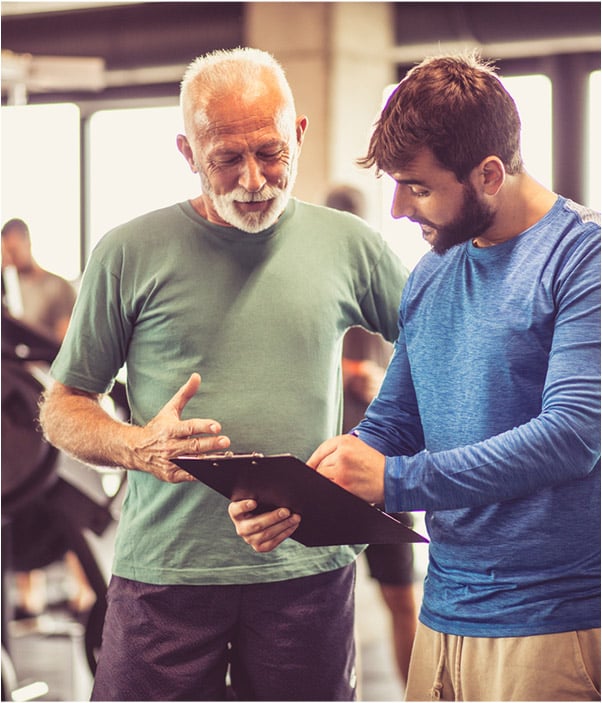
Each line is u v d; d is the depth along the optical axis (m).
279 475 1.83
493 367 1.90
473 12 7.39
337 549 2.38
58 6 8.37
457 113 1.84
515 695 1.88
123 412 3.41
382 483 1.88
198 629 2.32
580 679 1.86
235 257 2.32
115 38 8.23
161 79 8.39
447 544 1.98
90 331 2.38
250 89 2.20
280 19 7.91
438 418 1.99
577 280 1.82
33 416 3.55
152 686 2.33
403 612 3.53
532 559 1.88
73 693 4.17
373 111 7.94
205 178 2.24
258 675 2.36
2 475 3.56
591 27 7.10
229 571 2.30
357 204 3.64
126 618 2.37
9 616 3.87
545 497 1.87
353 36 7.84
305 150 7.92
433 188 1.88
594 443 1.80
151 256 2.34
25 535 3.80
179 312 2.31
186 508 2.31
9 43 8.38
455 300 1.97
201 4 8.09
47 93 8.53
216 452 2.29
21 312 5.61
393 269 2.46
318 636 2.35
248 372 2.31
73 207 8.56
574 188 7.30
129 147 8.52
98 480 3.70
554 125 7.34
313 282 2.35
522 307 1.88
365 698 3.99
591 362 1.80
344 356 3.43
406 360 2.13
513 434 1.82
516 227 1.92
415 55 7.84
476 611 1.93
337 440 1.94
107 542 5.36
